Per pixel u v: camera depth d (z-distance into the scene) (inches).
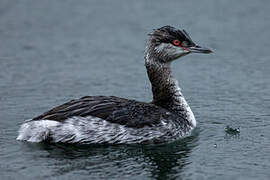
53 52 920.3
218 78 791.7
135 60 879.1
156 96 598.2
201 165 493.0
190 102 689.0
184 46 589.9
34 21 1085.8
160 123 543.5
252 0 1190.3
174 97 587.5
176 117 565.3
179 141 553.9
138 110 543.8
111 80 784.3
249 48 926.4
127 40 979.3
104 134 526.0
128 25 1055.0
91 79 788.6
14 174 466.0
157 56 590.9
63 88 746.8
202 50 590.9
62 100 693.3
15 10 1152.2
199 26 1034.1
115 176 466.9
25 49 934.4
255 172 475.5
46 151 513.3
